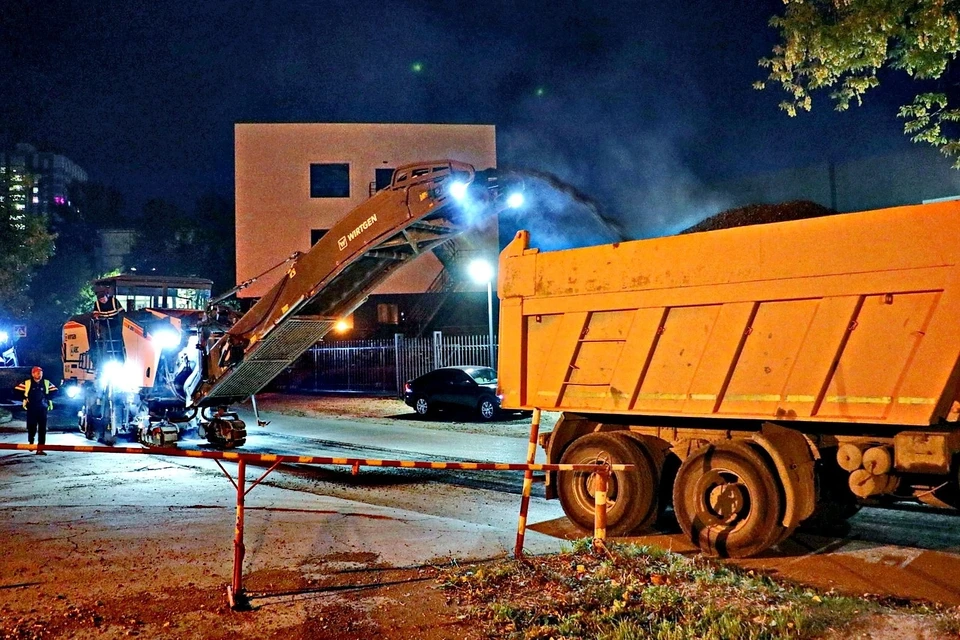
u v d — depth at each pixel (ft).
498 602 20.01
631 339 28.86
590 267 29.96
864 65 39.11
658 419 29.66
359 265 45.80
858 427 25.40
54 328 173.88
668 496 29.99
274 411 87.56
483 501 36.50
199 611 19.69
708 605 19.43
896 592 22.25
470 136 123.24
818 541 28.02
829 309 24.75
